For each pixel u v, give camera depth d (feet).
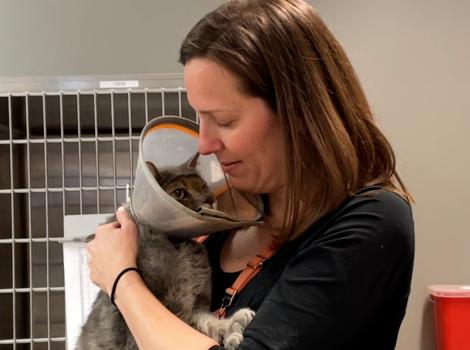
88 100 4.76
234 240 3.26
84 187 4.67
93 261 2.77
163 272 2.76
